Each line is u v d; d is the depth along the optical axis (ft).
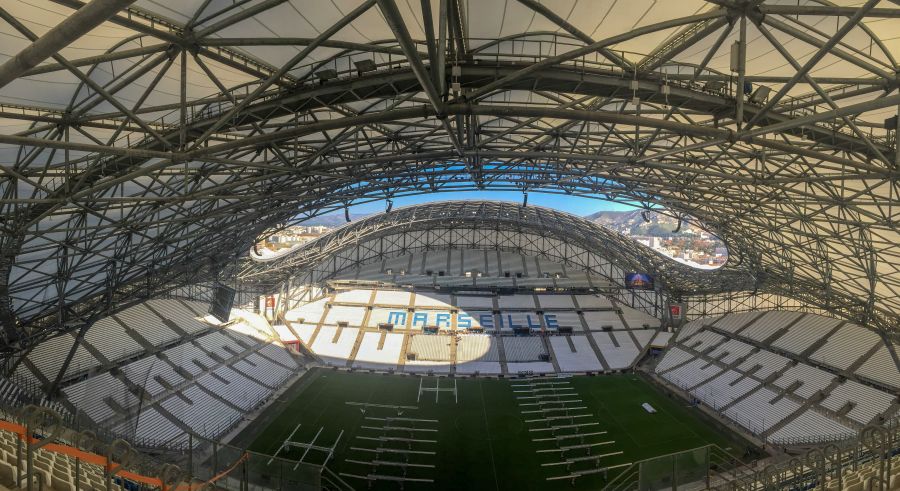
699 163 96.07
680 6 49.60
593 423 144.25
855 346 155.74
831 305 155.84
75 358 135.85
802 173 92.58
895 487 33.17
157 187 92.79
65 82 53.98
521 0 43.80
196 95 63.93
